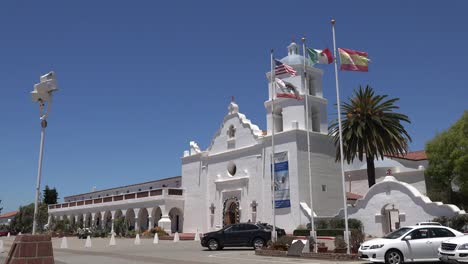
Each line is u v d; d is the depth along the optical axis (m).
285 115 45.41
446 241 18.03
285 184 43.03
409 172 48.06
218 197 50.75
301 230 38.25
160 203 55.69
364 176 51.34
